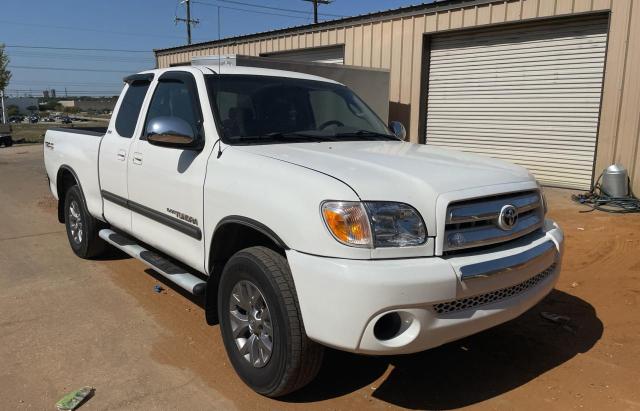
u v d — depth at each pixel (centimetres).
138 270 546
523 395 320
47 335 394
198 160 361
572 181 1046
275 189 295
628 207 841
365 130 436
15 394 315
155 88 443
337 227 264
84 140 545
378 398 316
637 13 895
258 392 313
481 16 1117
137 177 431
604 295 477
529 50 1076
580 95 1011
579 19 991
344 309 258
